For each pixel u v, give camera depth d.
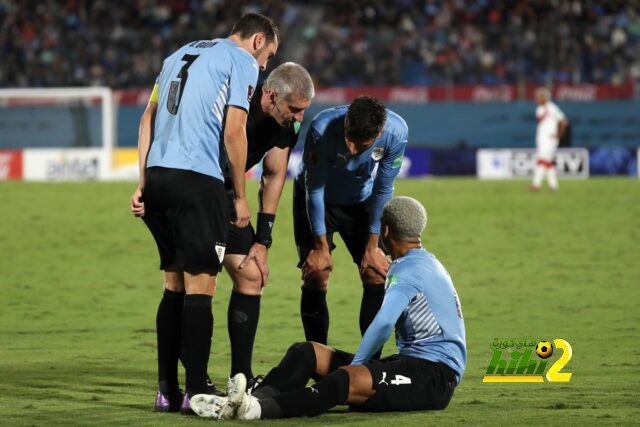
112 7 128.62
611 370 27.20
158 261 52.38
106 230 63.06
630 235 59.34
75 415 21.38
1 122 109.44
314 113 113.75
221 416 20.27
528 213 69.56
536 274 47.03
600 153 103.31
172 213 21.78
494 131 113.00
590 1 124.12
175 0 130.12
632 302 39.88
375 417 20.66
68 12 126.62
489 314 37.47
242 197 21.98
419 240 21.98
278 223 66.00
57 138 109.88
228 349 31.17
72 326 35.88
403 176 104.94
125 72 120.31
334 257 53.47
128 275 48.16
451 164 105.44
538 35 116.50
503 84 115.62
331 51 120.06
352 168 26.39
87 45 121.94
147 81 119.88
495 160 105.00
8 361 29.11
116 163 102.88
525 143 112.75
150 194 21.98
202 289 21.92
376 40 119.31
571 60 115.19
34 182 96.62
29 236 60.56
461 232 61.16
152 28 124.38
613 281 45.03
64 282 46.19
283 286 44.91
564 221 65.56
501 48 117.31
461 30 119.19
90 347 31.70
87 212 71.56
